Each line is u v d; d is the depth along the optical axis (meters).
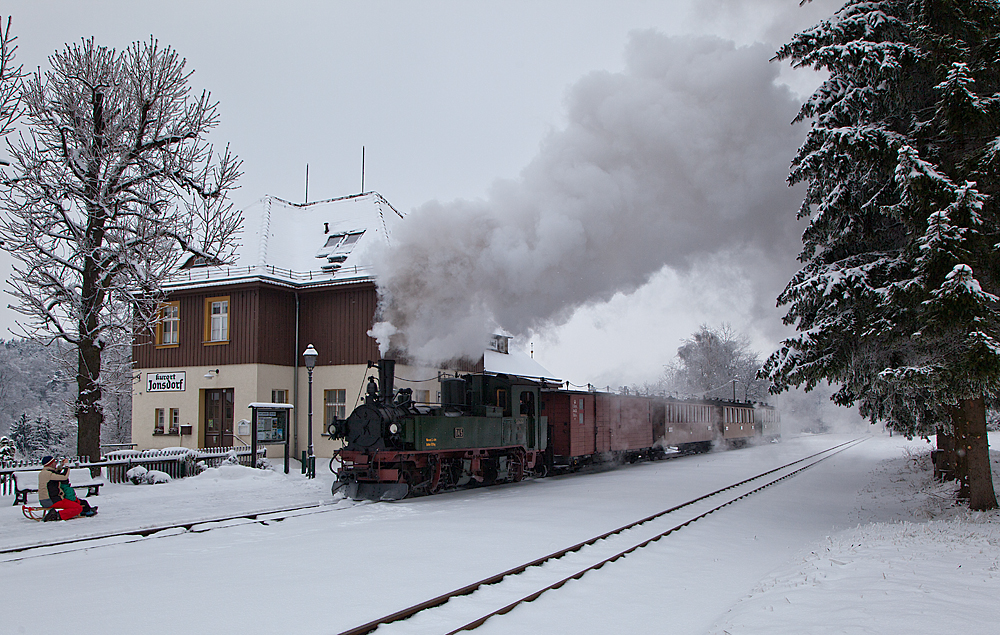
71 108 18.45
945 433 16.17
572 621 6.13
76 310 18.16
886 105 12.07
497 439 17.38
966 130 10.77
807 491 18.16
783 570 8.08
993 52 11.13
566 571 7.85
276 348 24.83
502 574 7.46
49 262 18.27
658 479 19.77
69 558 8.60
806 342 12.03
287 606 6.25
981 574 6.96
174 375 25.53
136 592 6.73
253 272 24.38
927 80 11.85
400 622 5.86
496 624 5.97
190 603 6.34
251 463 20.53
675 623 6.13
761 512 13.78
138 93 19.17
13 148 17.86
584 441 22.14
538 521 11.36
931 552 8.20
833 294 11.80
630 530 10.65
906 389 11.62
